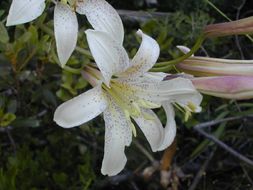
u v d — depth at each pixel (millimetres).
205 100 341
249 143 422
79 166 375
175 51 382
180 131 421
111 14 269
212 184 420
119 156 273
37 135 395
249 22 262
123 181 410
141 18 394
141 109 283
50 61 312
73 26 262
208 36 268
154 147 284
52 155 394
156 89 275
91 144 397
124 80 277
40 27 300
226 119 390
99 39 249
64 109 251
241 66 272
